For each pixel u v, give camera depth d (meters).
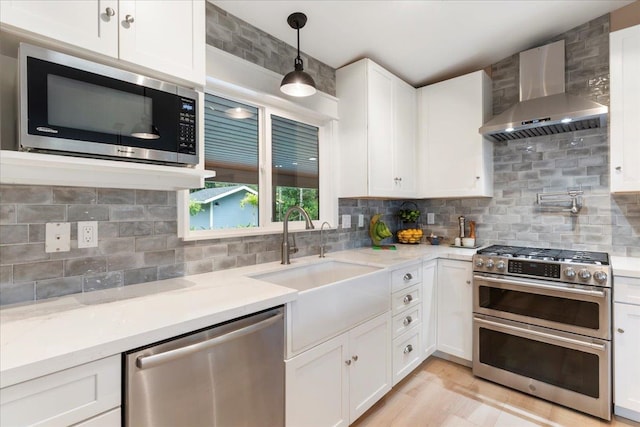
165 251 1.58
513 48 2.58
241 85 1.84
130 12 1.14
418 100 2.95
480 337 2.29
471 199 2.95
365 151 2.39
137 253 1.49
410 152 2.84
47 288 1.25
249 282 1.52
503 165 2.76
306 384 1.46
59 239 1.27
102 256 1.38
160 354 0.95
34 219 1.22
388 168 2.57
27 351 0.78
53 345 0.82
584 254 2.19
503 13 2.15
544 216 2.56
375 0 1.89
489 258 2.24
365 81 2.39
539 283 2.03
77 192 1.32
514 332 2.13
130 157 1.12
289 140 2.29
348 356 1.70
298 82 1.72
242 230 1.94
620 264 1.96
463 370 2.43
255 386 1.24
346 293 1.68
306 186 2.42
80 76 1.01
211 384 1.10
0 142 1.02
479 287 2.29
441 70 2.79
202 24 1.37
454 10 2.07
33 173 1.02
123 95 1.10
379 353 1.94
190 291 1.36
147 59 1.18
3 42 1.01
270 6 1.84
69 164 1.01
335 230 2.59
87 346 0.82
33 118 0.92
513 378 2.15
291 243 2.22
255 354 1.24
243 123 2.00
